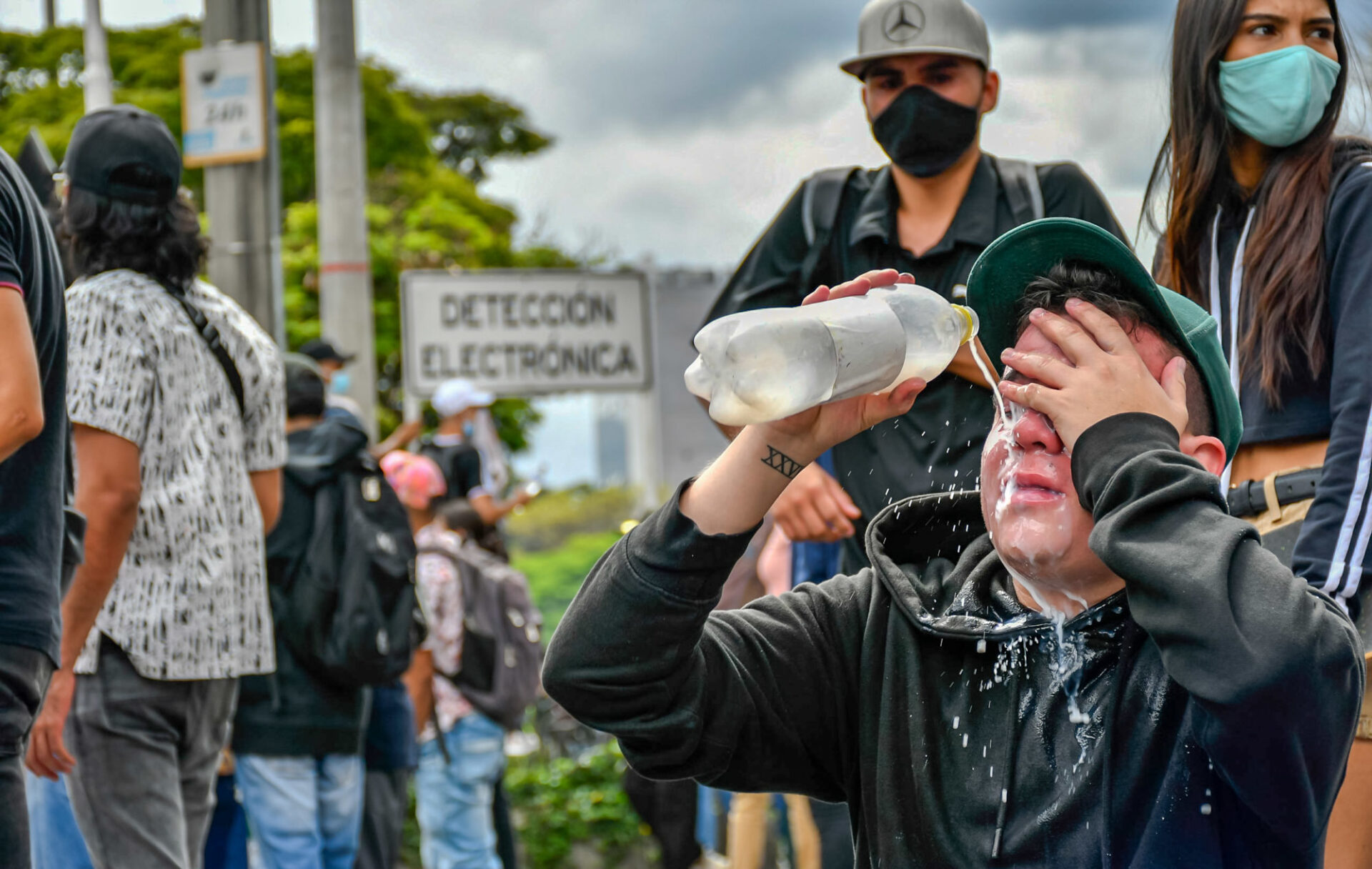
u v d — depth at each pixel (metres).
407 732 5.81
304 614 4.83
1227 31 2.96
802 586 2.10
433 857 6.31
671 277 20.14
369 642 4.82
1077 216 3.63
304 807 4.88
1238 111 2.98
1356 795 2.69
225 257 7.43
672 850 6.15
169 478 3.59
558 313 8.81
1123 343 1.77
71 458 2.98
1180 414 1.76
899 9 3.55
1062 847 1.74
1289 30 2.94
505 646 6.27
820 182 3.81
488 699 6.21
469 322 8.67
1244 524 1.67
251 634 3.75
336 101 8.82
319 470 4.93
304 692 4.85
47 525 2.71
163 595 3.55
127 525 3.46
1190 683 1.60
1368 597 2.69
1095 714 1.76
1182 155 3.09
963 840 1.80
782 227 3.82
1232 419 1.92
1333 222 2.85
